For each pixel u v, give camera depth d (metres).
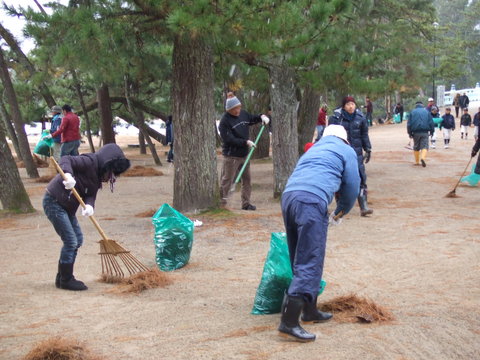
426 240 7.77
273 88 11.04
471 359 4.06
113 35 9.05
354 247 7.45
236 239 8.02
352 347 4.25
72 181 5.64
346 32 11.26
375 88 10.92
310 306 4.75
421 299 5.37
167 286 5.98
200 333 4.59
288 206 4.51
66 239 5.90
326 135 4.92
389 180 14.25
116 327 4.76
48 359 4.08
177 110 9.44
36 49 9.80
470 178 11.68
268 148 20.22
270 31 8.50
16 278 6.47
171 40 10.06
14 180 10.70
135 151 30.56
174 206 9.69
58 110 17.02
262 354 4.14
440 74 34.94
